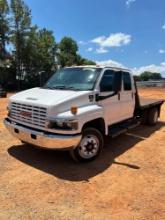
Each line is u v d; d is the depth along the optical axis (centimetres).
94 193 446
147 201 424
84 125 558
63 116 503
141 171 538
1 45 4809
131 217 379
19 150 639
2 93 2423
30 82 5197
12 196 429
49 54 5709
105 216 380
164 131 879
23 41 4984
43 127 516
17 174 508
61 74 677
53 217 376
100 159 597
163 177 512
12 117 594
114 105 663
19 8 4819
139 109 816
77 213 386
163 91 3038
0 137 737
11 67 5025
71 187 463
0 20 4700
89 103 572
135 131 869
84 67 653
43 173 516
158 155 636
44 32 5738
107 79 634
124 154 636
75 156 552
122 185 476
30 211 389
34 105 530
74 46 7294
